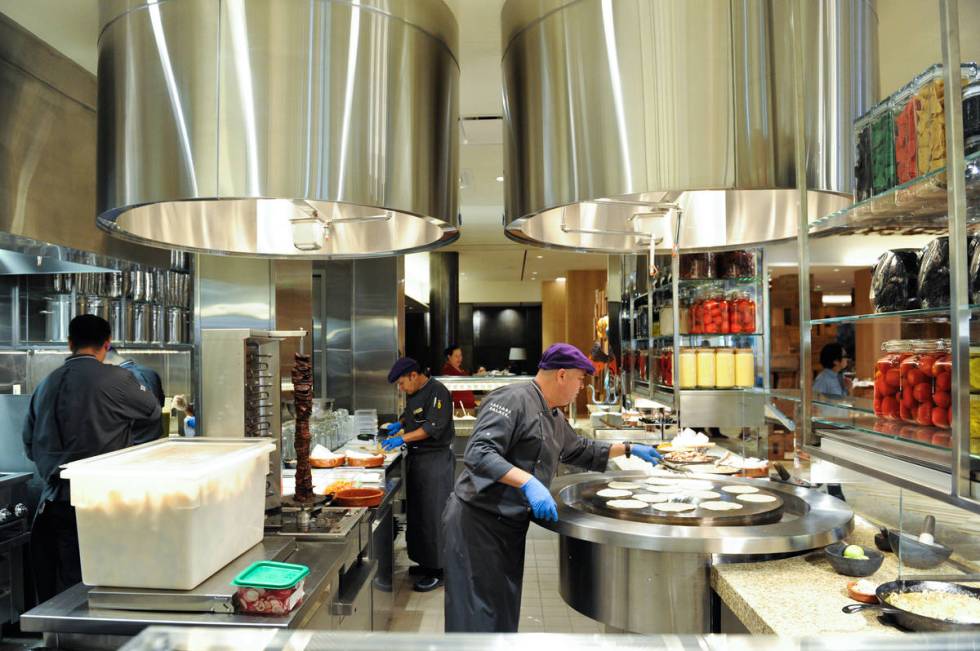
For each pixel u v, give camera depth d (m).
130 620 1.74
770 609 1.71
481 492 2.76
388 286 7.14
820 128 1.93
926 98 1.60
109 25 1.99
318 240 2.36
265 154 1.87
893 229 2.12
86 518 1.84
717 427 4.36
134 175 1.93
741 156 1.85
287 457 4.32
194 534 1.83
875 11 2.06
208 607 1.79
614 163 1.91
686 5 1.85
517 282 17.27
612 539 2.17
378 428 6.44
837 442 2.07
